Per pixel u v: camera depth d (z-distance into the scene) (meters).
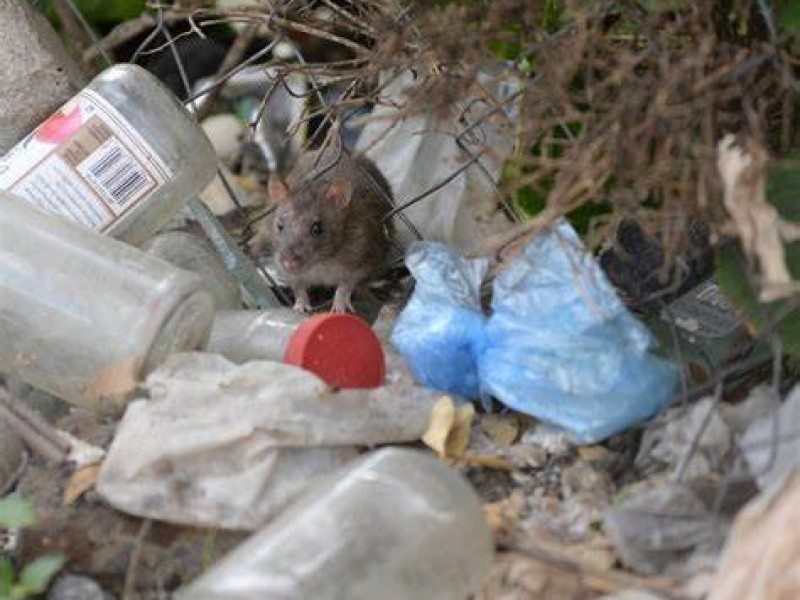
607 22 5.23
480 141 5.74
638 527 4.50
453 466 5.04
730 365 5.12
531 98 5.01
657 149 4.66
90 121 5.67
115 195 5.69
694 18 4.79
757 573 3.97
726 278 4.85
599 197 4.86
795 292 4.53
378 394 4.96
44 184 5.63
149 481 4.69
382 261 6.84
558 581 4.41
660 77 4.66
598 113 5.03
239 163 8.20
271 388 4.80
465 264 5.54
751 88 4.73
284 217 6.83
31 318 5.24
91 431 5.16
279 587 4.06
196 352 5.09
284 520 4.38
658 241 5.12
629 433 5.07
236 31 8.15
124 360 5.05
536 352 5.05
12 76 6.13
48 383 5.28
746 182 4.35
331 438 4.78
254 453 4.70
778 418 4.53
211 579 4.16
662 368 5.03
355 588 4.11
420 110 5.02
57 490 4.91
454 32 5.01
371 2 5.77
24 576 4.50
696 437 4.64
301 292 6.89
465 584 4.24
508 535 4.61
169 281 5.11
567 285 5.07
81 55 7.43
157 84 5.84
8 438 5.21
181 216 6.58
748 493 4.57
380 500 4.30
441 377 5.31
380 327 6.09
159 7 6.46
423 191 6.62
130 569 4.60
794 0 4.93
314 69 6.15
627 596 4.25
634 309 5.36
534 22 5.05
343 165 6.84
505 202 5.75
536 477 4.99
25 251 5.34
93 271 5.23
